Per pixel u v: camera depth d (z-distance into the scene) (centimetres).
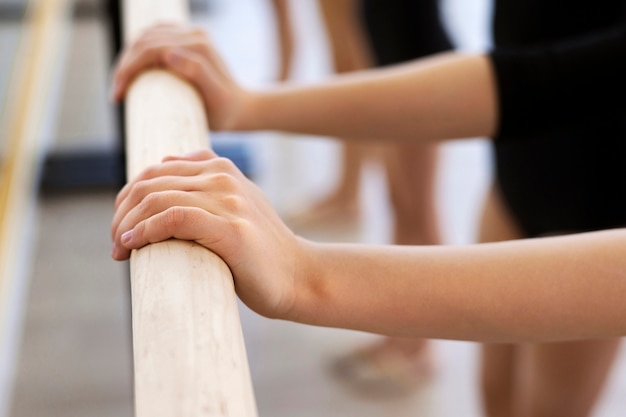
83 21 380
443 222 205
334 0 241
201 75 96
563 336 67
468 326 66
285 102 105
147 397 41
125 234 57
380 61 191
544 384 133
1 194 183
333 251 67
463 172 279
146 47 95
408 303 66
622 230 69
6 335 181
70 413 185
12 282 186
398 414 193
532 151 131
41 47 218
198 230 56
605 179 125
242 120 104
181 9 109
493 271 66
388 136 107
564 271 66
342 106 106
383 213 262
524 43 129
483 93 102
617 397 194
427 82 104
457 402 196
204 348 44
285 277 63
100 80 333
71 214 261
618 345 130
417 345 203
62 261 238
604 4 123
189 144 70
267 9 391
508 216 141
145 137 72
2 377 177
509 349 143
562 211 129
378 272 67
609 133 124
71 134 291
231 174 64
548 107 102
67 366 199
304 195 270
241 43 363
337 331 219
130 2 111
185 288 49
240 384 43
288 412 193
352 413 193
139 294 50
